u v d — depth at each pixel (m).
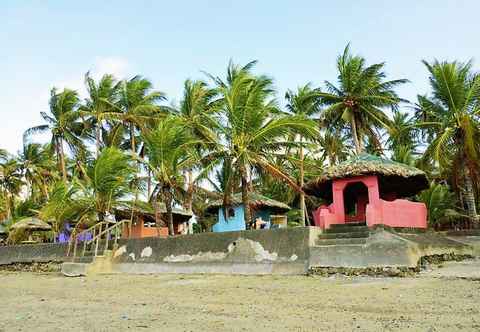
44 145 44.00
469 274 11.41
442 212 30.27
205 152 23.12
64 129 34.94
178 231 32.84
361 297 8.98
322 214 16.36
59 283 15.71
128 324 7.31
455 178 25.30
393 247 12.86
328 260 13.81
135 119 31.89
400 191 21.06
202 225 40.75
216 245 16.77
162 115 32.56
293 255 14.80
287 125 18.41
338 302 8.53
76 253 21.88
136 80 33.69
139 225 29.50
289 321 6.96
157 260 18.11
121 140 34.91
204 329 6.64
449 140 24.83
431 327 6.08
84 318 8.09
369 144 37.59
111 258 19.34
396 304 7.96
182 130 21.36
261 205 28.03
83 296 11.55
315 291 10.27
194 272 16.70
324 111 30.34
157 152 21.23
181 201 23.73
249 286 11.91
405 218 16.30
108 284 14.45
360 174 16.05
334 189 17.00
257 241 15.80
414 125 26.86
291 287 11.26
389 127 30.86
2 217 41.03
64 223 26.78
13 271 23.86
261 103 18.98
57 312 8.99
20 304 10.54
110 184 21.77
